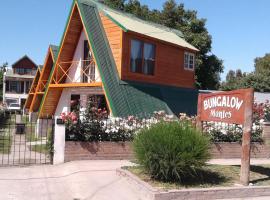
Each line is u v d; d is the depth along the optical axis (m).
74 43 23.19
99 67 19.92
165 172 9.61
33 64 78.19
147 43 22.78
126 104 19.45
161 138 9.62
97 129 13.49
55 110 25.23
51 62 28.53
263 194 9.91
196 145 9.70
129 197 9.17
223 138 15.67
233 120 10.73
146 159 9.73
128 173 10.44
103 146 13.39
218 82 50.75
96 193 9.39
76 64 23.23
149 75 22.84
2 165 12.45
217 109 11.43
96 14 22.00
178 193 8.92
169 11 43.41
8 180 10.50
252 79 54.50
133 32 20.97
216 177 10.66
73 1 21.55
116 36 21.06
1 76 82.62
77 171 11.40
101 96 22.12
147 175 10.29
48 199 9.05
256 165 13.55
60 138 12.85
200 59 42.44
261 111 16.50
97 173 11.20
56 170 11.88
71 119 13.14
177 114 22.03
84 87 22.38
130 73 21.30
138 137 10.27
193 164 9.66
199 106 12.23
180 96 24.19
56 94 24.50
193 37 41.59
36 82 36.56
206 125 15.51
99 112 13.88
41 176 11.07
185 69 26.48
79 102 20.38
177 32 29.28
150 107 20.52
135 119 14.31
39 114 24.70
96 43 20.61
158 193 8.75
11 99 76.56
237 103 10.62
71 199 9.08
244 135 10.23
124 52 20.89
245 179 10.09
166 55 24.47
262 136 16.31
